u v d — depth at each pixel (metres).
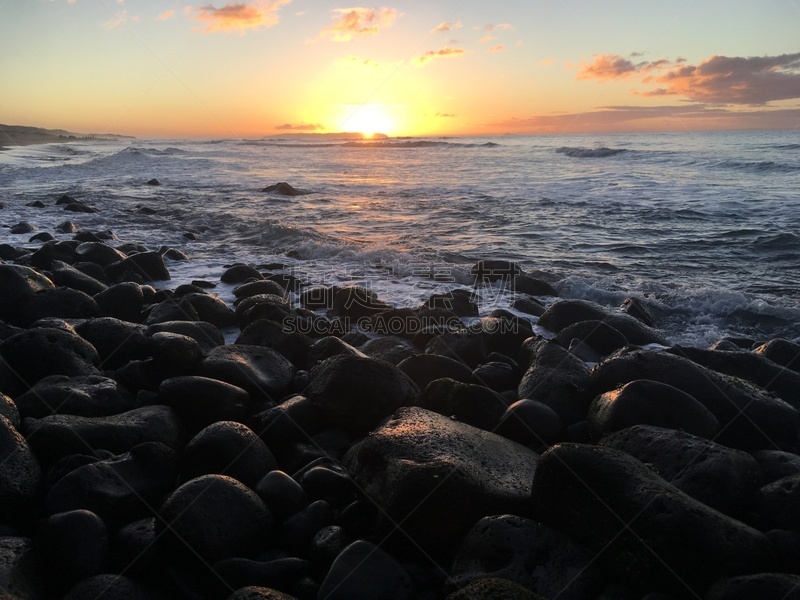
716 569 3.27
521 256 12.53
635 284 10.35
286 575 3.43
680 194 20.72
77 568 3.42
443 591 3.39
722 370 6.16
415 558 3.66
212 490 3.69
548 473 3.75
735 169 27.06
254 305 7.72
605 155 37.75
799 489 3.88
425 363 5.98
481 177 28.14
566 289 9.88
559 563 3.45
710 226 15.38
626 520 3.44
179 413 4.97
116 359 6.12
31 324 6.95
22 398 4.86
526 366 6.30
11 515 3.82
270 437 4.67
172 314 7.38
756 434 5.04
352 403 4.98
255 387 5.42
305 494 4.03
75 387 5.08
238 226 15.30
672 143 46.53
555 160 36.88
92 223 15.84
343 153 50.25
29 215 16.72
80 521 3.54
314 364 6.17
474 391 5.18
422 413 4.72
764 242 13.52
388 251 12.34
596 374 5.52
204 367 5.47
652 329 7.93
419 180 27.19
